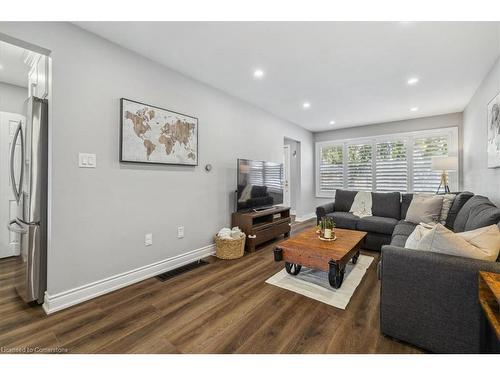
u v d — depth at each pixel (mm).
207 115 3205
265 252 3377
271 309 1896
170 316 1805
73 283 1977
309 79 3020
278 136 4785
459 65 2623
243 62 2594
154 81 2562
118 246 2275
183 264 2881
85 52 2033
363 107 4145
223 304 1977
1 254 3037
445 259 1341
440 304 1346
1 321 1731
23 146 2082
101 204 2148
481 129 3148
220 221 3426
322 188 6195
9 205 3088
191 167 2998
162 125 2615
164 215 2686
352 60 2531
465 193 2975
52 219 1861
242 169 3486
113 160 2232
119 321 1739
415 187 4859
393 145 5113
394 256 1495
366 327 1654
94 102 2096
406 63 2586
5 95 3082
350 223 3643
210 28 2010
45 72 1997
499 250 1377
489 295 1164
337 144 5914
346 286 2279
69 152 1945
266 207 4004
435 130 4629
